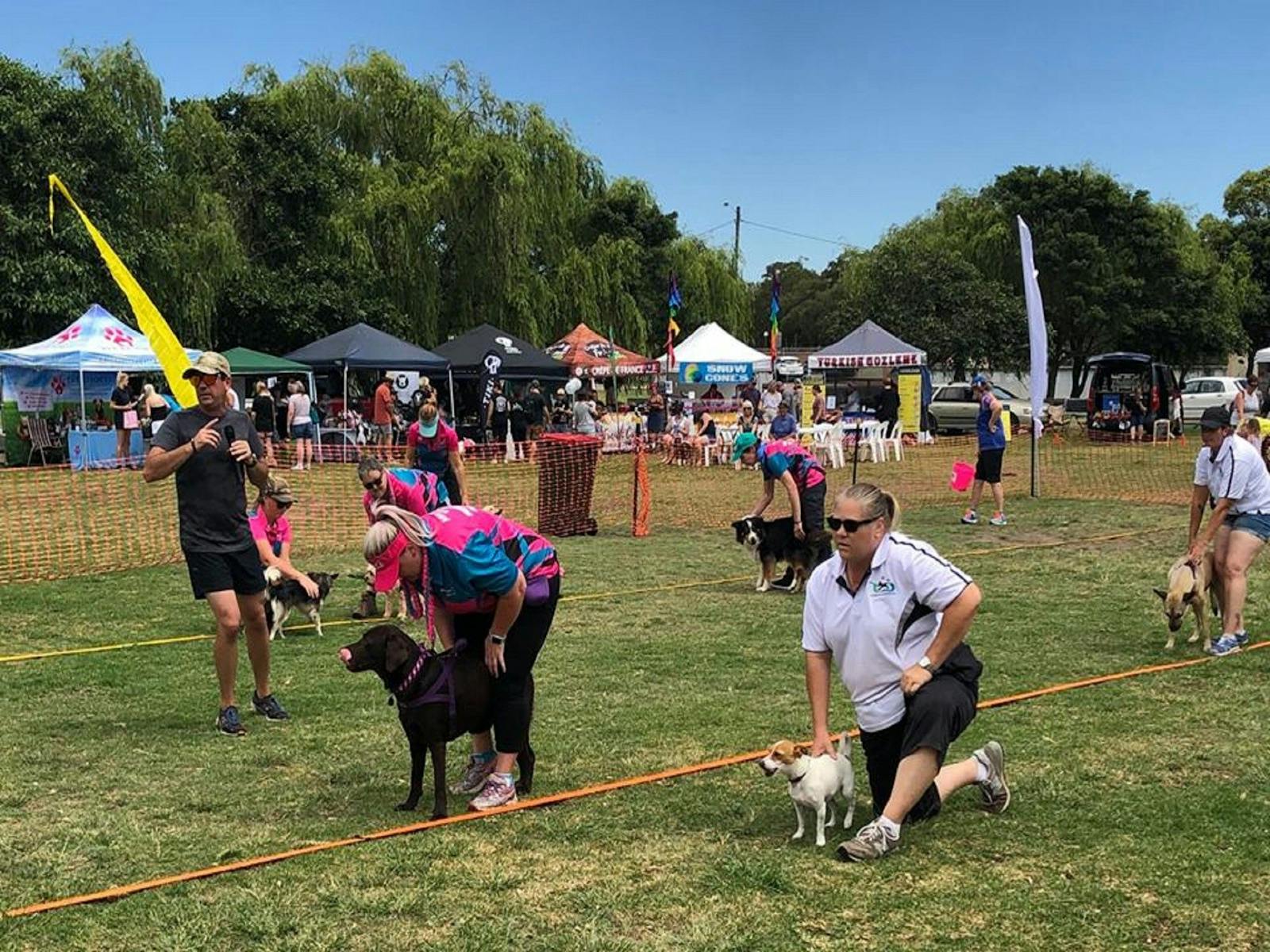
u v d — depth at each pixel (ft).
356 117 106.42
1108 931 11.87
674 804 15.84
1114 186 138.00
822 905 12.52
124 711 20.93
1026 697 21.30
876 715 14.32
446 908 12.54
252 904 12.57
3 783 16.85
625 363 99.30
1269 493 25.13
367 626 28.81
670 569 37.68
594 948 11.57
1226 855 13.83
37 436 76.23
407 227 101.71
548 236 114.83
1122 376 104.99
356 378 107.04
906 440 97.14
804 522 33.83
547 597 15.93
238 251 93.50
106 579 35.24
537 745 18.72
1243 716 20.08
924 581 13.96
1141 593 32.45
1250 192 190.19
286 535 27.58
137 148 85.51
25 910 12.42
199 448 19.07
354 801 16.19
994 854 13.92
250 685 22.80
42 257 79.51
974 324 127.34
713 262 135.23
